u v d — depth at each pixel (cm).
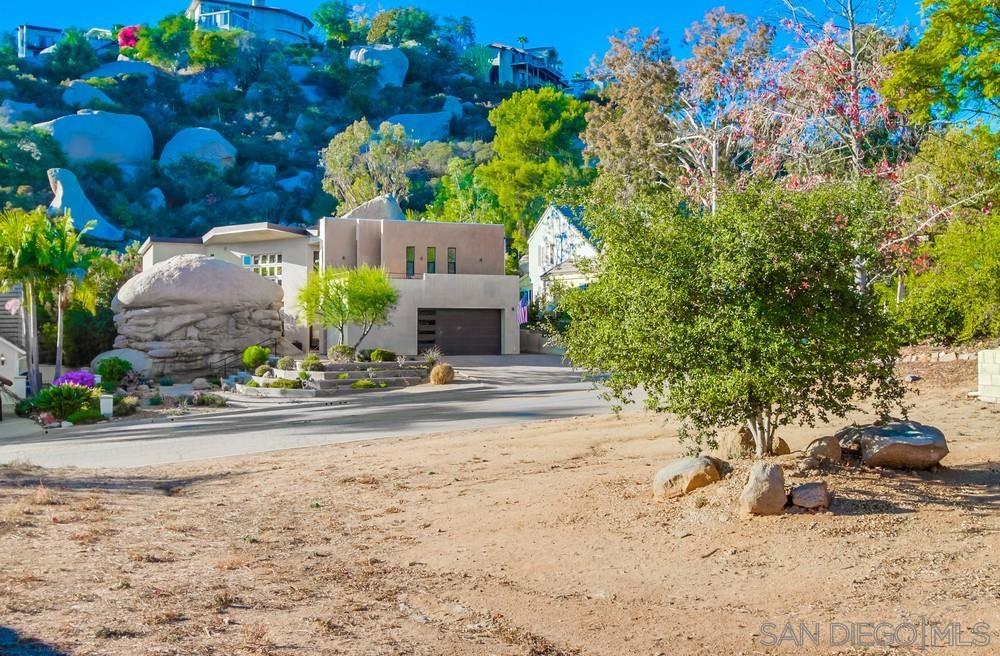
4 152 12194
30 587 798
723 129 3934
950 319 2470
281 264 5059
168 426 2786
